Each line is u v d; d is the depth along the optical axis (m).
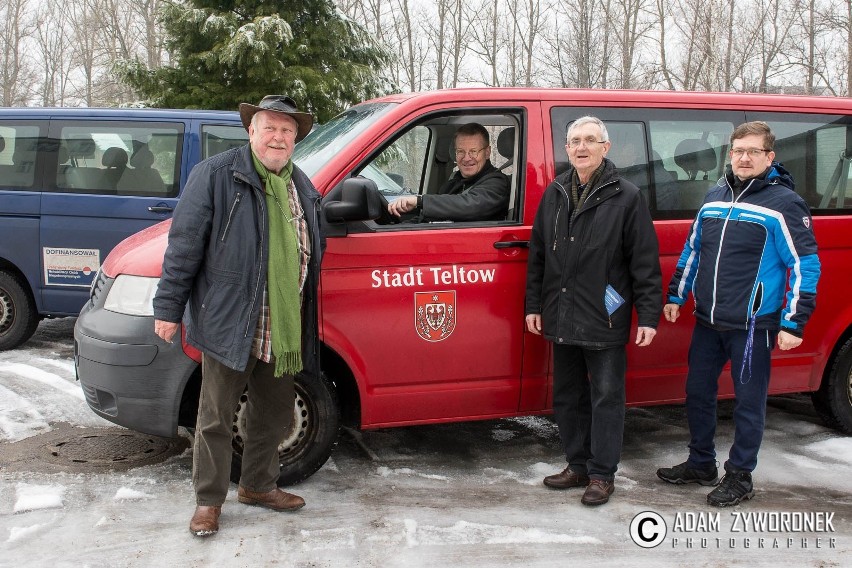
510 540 3.39
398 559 3.21
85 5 39.03
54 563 3.13
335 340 3.76
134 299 3.72
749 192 3.70
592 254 3.63
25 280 6.55
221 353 3.16
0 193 6.40
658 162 4.20
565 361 3.86
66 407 5.05
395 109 3.92
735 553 3.32
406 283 3.84
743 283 3.68
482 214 3.98
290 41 13.75
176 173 6.54
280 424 3.57
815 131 4.48
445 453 4.45
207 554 3.22
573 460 3.96
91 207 6.41
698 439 3.98
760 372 3.73
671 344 4.25
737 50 25.47
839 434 4.83
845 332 4.63
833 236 4.41
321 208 3.54
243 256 3.15
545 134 4.03
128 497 3.74
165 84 13.98
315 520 3.54
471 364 3.98
